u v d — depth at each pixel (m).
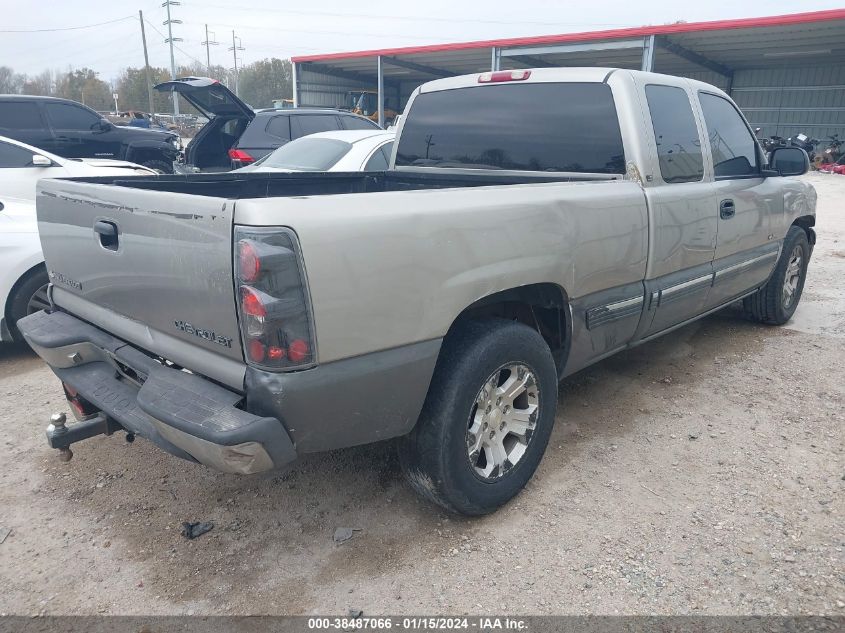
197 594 2.58
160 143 13.09
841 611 2.44
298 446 2.31
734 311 6.16
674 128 3.88
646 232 3.55
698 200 3.96
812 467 3.43
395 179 4.71
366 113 28.47
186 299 2.38
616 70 3.65
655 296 3.73
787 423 3.93
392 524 2.99
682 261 3.93
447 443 2.71
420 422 2.71
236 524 3.01
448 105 4.34
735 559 2.73
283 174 4.29
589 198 3.18
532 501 3.15
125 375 2.88
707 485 3.27
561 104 3.81
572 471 3.41
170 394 2.36
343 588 2.60
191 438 2.20
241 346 2.22
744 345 5.28
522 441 3.11
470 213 2.61
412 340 2.47
